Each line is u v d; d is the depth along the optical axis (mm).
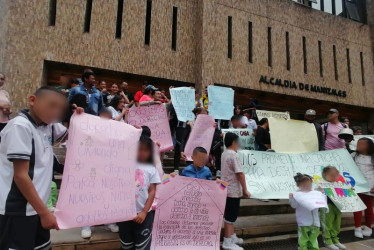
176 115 5453
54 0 8812
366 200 4352
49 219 1616
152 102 4762
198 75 10141
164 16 10109
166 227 2871
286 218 4328
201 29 10289
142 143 2453
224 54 10508
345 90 12984
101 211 2012
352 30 13641
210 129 4719
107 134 2164
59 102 1734
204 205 3012
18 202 1609
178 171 5203
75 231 3152
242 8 11188
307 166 4367
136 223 2369
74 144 1985
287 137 4711
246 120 6680
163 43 9930
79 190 1948
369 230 4258
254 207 4445
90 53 8797
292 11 12312
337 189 4020
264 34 11523
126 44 9336
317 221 3330
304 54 12469
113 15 9266
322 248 3656
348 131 4961
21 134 1587
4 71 7766
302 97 12000
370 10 14211
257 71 11109
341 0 14352
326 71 12656
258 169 4117
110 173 2115
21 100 7809
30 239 1647
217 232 3047
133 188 2227
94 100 4539
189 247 2916
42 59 8195
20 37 8039
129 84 9852
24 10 8164
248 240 3637
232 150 3510
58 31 8477
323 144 5125
